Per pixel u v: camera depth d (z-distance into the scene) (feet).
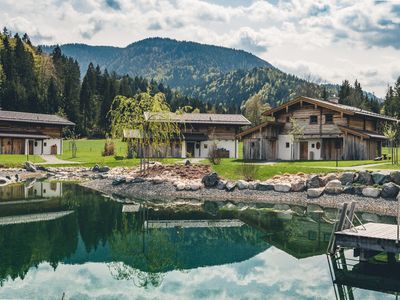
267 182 111.55
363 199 93.61
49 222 79.36
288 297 44.42
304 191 104.17
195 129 225.56
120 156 217.36
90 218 83.76
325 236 70.33
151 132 153.89
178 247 64.34
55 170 176.14
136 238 69.31
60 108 402.93
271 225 78.59
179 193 114.52
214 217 85.66
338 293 45.50
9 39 598.75
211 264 56.24
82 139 376.07
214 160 157.79
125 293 45.09
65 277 49.83
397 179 94.58
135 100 147.95
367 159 162.40
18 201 102.68
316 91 435.12
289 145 177.88
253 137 180.24
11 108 392.88
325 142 169.89
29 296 43.52
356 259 57.52
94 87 475.72
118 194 117.70
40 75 515.91
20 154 241.76
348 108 174.40
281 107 177.58
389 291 46.42
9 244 63.41
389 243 51.16
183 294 45.11
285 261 57.47
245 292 45.75
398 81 404.57
